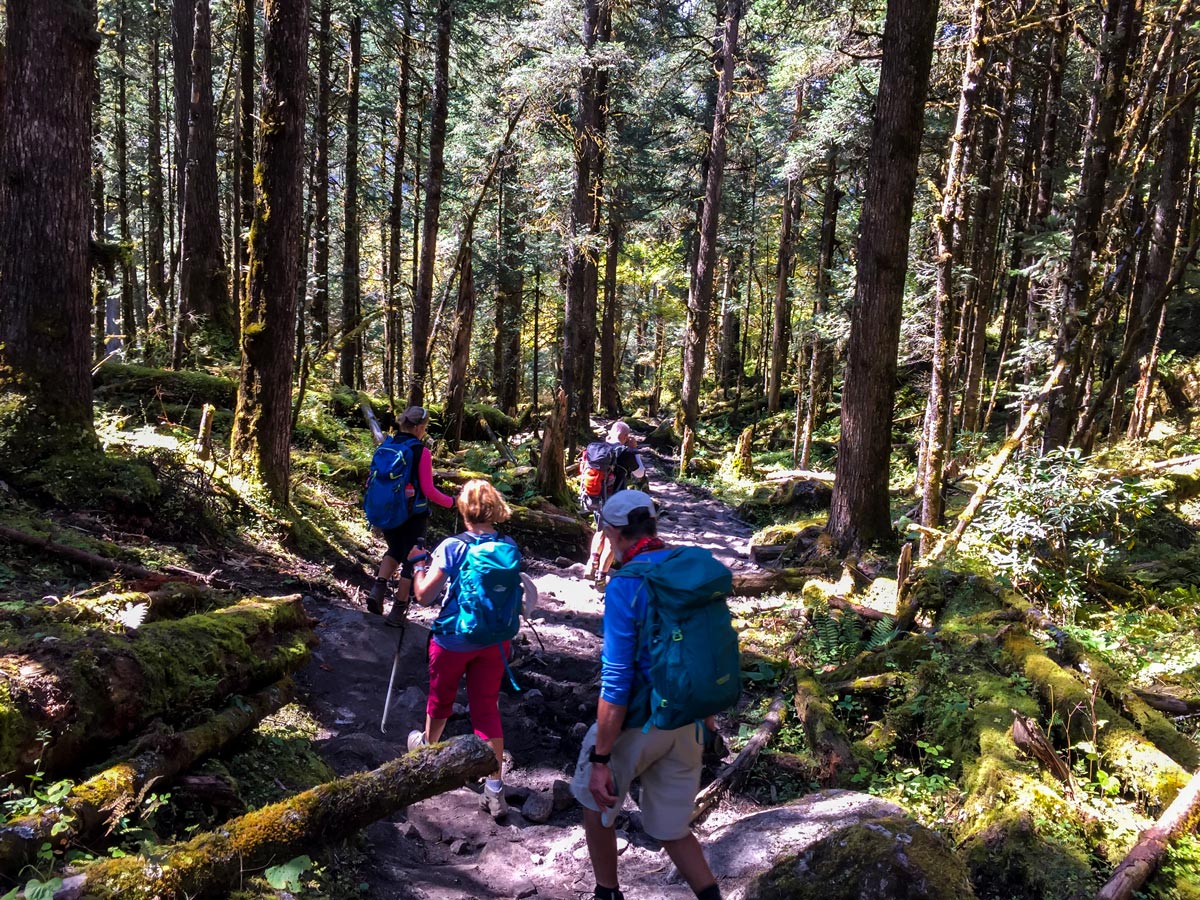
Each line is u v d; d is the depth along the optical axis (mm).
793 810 4074
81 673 3357
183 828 3389
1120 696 4984
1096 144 9164
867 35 11695
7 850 2645
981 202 15281
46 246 6234
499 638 4477
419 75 21750
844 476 9820
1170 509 9961
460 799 4805
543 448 12578
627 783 3104
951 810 4383
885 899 3305
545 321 40250
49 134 6172
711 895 3109
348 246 21547
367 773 3488
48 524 5578
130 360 16078
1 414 6090
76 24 6168
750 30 24703
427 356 15414
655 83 26109
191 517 6832
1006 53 12203
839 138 18000
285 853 3125
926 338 14422
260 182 7629
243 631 4457
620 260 43500
